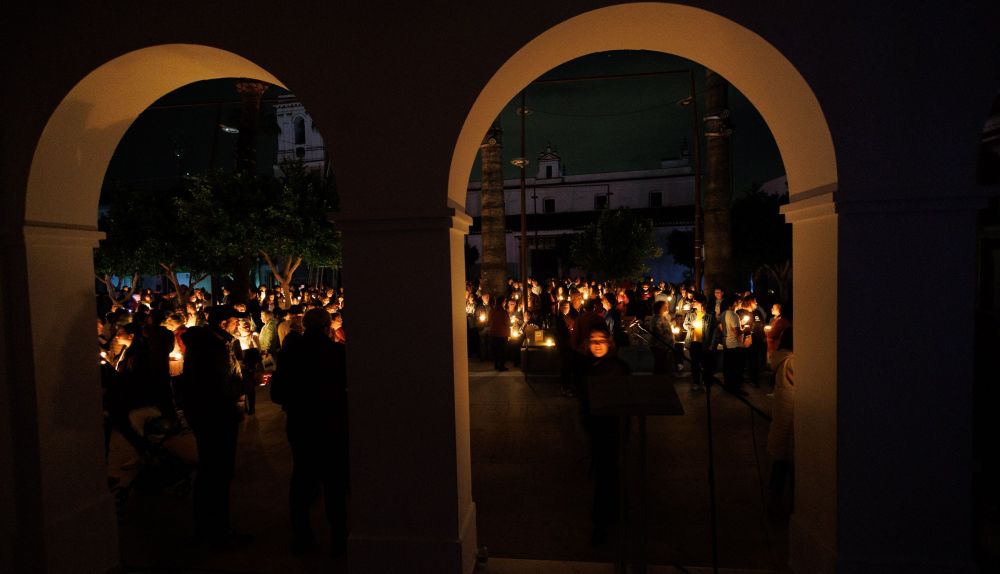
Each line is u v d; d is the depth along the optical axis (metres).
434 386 3.56
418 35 3.44
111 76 3.73
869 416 3.28
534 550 4.05
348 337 3.61
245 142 14.60
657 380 3.23
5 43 3.64
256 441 6.74
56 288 3.86
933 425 3.25
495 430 6.94
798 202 3.60
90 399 4.07
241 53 3.54
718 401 8.10
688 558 3.92
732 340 8.35
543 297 14.09
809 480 3.67
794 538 3.79
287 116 40.97
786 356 4.43
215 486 4.13
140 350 5.20
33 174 3.67
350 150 3.53
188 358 4.10
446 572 3.56
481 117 3.78
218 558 4.07
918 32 3.14
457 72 3.42
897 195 3.14
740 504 4.73
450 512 3.58
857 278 3.24
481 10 3.39
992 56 3.11
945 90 3.15
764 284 26.11
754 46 3.35
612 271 24.48
